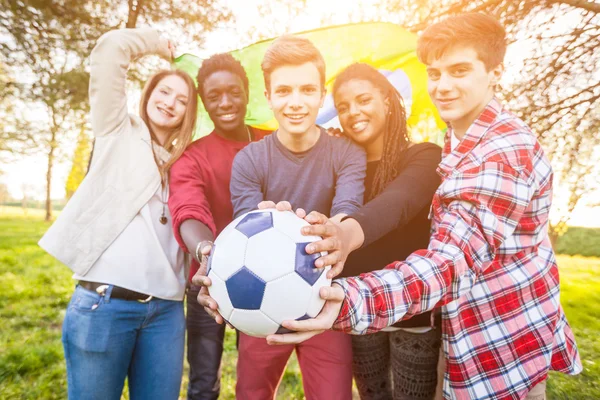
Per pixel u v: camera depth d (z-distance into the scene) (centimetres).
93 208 169
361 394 200
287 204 129
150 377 177
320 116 235
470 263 116
